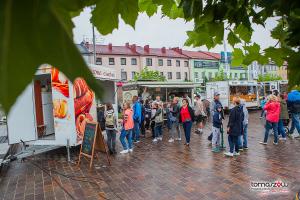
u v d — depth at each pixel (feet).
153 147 36.78
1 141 43.73
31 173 26.76
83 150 28.68
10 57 0.87
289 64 3.30
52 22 0.93
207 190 19.80
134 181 22.57
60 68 0.90
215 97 32.71
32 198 20.29
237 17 4.38
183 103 37.11
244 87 91.61
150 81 66.95
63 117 29.99
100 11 2.82
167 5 4.77
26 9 0.91
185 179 22.35
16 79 0.84
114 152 33.35
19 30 0.90
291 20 3.37
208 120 69.97
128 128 33.83
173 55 220.84
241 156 29.17
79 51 0.93
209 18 4.42
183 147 35.76
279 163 25.70
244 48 4.13
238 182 21.02
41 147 32.73
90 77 0.91
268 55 4.01
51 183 23.40
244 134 32.78
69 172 26.37
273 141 37.22
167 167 26.14
